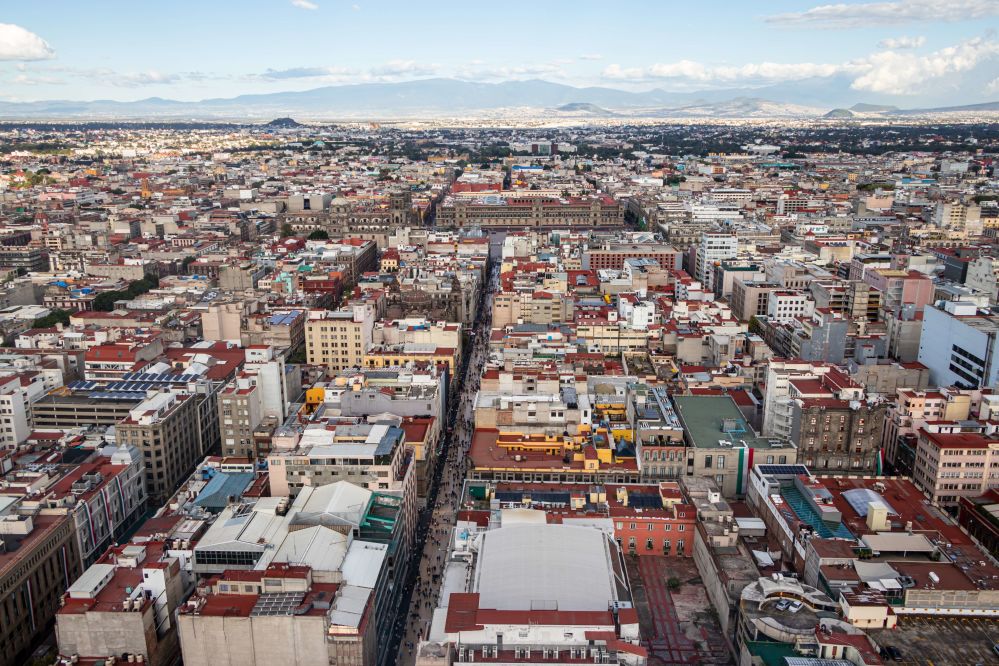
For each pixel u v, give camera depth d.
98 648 194.62
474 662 171.88
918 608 196.88
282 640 186.12
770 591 198.25
